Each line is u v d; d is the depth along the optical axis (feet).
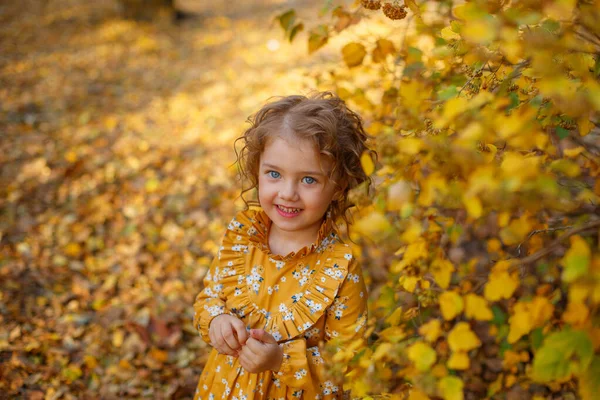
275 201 5.12
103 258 10.68
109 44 26.81
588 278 2.89
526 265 5.65
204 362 8.34
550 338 3.19
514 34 3.40
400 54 6.63
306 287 5.27
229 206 12.48
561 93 3.26
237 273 5.51
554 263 6.18
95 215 11.96
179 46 27.25
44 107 18.26
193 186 13.37
